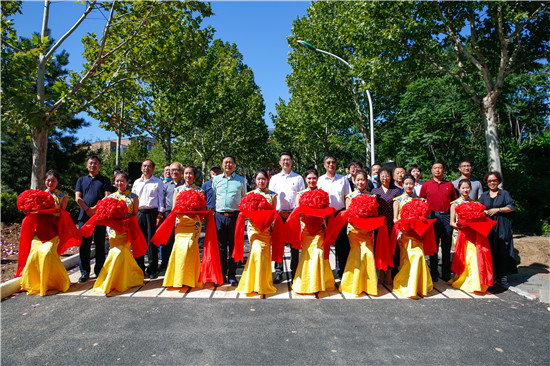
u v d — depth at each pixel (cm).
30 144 1431
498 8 1029
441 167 596
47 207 517
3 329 388
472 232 532
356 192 544
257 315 429
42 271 498
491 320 420
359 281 502
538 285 565
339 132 2509
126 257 525
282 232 539
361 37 1273
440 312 443
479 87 1516
